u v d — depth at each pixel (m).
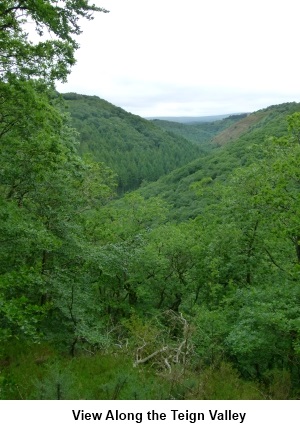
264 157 18.59
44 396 6.85
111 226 23.58
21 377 8.64
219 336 14.41
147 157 157.88
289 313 13.06
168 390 8.05
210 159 76.38
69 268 15.27
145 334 11.37
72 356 11.93
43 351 10.88
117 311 22.02
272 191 15.42
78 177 14.44
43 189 13.91
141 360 10.27
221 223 20.11
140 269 20.34
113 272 15.96
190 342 11.38
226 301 15.99
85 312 14.34
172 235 22.00
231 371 11.36
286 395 10.97
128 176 130.25
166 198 63.59
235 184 18.84
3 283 8.80
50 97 12.78
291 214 15.22
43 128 11.38
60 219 14.59
